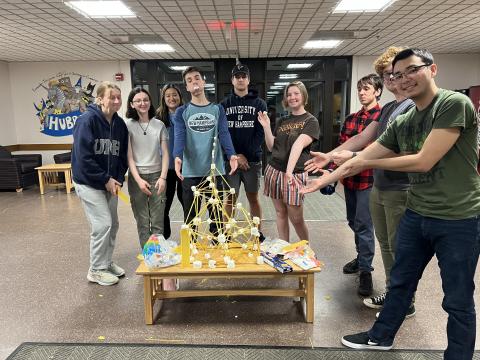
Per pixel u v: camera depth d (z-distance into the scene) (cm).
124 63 793
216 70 797
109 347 191
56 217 464
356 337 190
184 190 267
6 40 589
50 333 205
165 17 476
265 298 246
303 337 200
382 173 205
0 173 634
